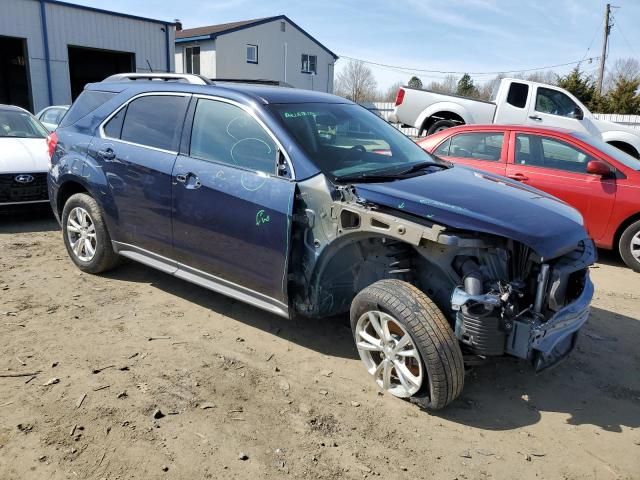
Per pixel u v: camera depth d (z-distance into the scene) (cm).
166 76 462
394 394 333
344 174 358
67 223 522
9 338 388
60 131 523
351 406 325
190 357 374
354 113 448
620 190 607
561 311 319
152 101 451
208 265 407
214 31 3309
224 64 3225
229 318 439
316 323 436
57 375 342
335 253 344
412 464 278
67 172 501
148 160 434
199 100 418
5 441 278
